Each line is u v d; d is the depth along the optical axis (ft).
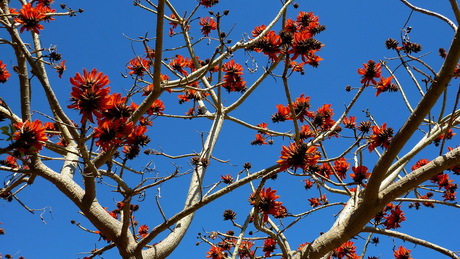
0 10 14.33
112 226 15.14
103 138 10.67
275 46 13.78
